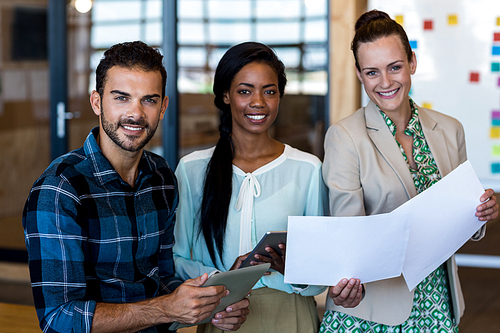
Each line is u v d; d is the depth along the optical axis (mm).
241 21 4199
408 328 1486
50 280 1192
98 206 1275
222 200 1529
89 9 4172
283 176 1578
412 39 2982
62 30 4223
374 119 1537
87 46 4207
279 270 1447
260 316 1529
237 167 1577
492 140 2949
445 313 1498
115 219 1293
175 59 4039
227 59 1522
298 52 4102
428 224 1351
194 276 1540
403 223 1289
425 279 1500
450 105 2982
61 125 4285
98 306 1209
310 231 1244
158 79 1275
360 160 1490
